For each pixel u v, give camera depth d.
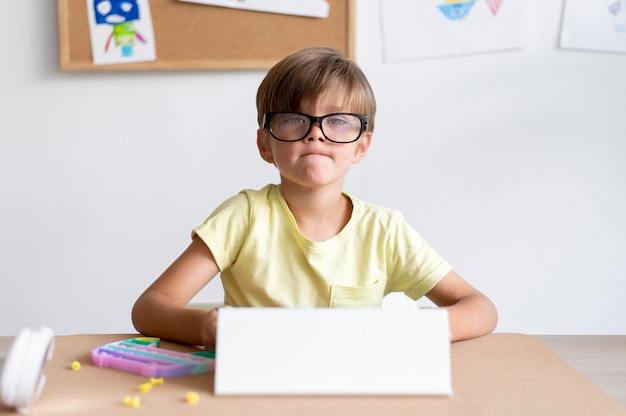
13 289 1.97
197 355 0.76
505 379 0.68
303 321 0.63
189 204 1.96
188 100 1.94
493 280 1.97
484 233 1.97
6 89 1.94
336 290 1.04
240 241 1.06
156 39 1.90
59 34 1.90
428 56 1.93
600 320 1.98
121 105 1.94
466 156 1.95
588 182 1.96
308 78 0.99
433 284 1.06
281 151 0.97
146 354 0.74
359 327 0.63
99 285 1.98
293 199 1.06
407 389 0.62
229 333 0.63
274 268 1.05
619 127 1.95
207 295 1.96
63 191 1.96
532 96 1.95
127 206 1.96
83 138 1.95
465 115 1.95
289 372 0.62
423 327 0.64
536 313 1.98
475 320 0.88
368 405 0.59
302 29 1.90
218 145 1.95
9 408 0.57
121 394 0.62
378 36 1.93
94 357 0.72
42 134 1.95
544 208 1.96
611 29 1.93
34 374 0.56
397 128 1.95
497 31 1.93
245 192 1.11
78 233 1.97
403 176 1.95
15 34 1.93
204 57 1.91
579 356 0.84
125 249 1.97
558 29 1.94
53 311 1.98
